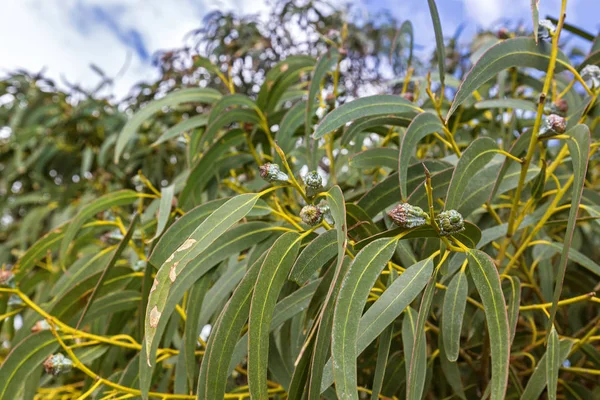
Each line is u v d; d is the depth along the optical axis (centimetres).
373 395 44
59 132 145
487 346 56
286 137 67
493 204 72
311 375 39
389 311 41
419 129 51
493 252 65
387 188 54
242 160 74
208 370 43
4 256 136
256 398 39
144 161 132
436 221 41
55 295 71
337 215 41
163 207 60
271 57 145
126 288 69
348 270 39
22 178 165
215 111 68
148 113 73
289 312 50
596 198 59
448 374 55
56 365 54
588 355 58
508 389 62
